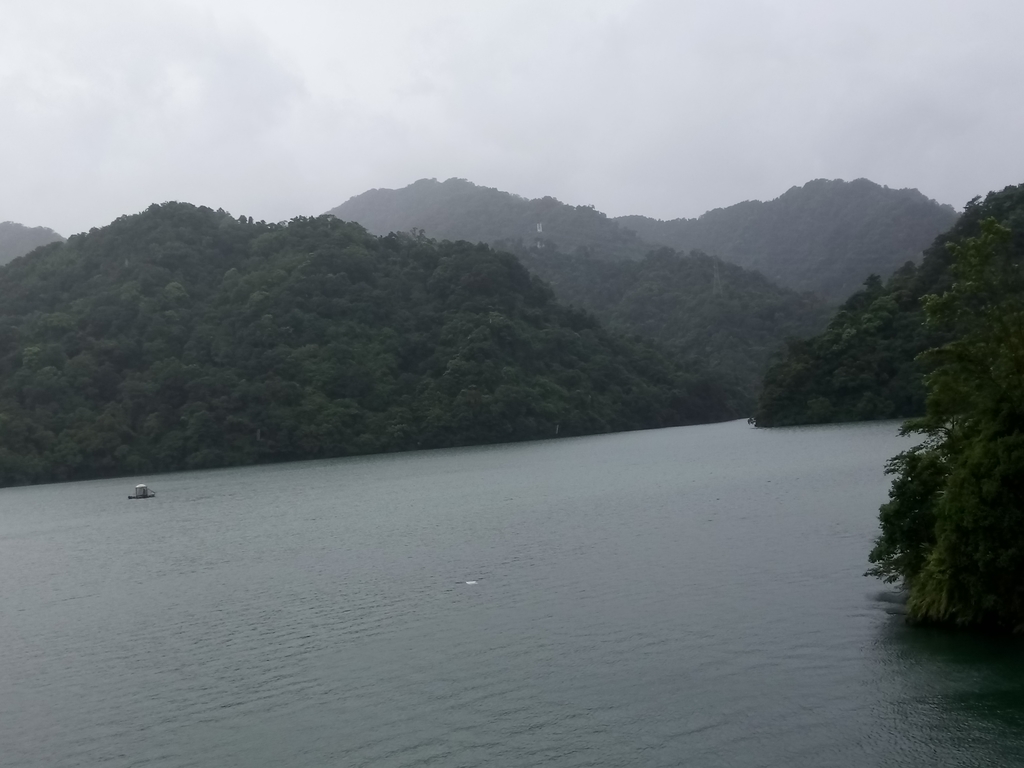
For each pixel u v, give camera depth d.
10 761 21.73
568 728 20.88
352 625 30.72
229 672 26.84
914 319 119.69
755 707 21.28
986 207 120.31
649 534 44.19
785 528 42.56
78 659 29.75
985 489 23.97
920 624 26.05
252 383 134.00
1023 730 19.22
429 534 49.94
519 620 29.69
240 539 54.09
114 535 61.78
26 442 117.38
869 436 96.06
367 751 20.52
